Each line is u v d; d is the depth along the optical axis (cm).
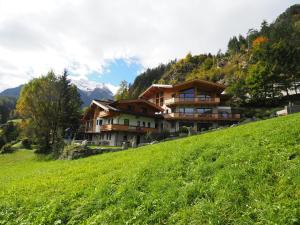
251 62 10256
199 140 1778
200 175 1008
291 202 686
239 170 926
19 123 7288
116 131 5356
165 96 6544
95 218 907
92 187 1216
